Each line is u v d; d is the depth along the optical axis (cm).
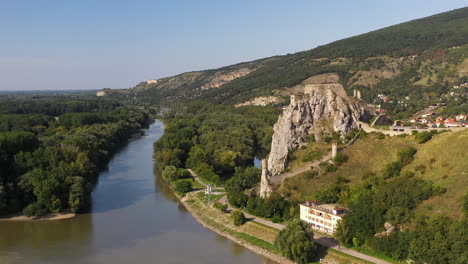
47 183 18112
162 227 16825
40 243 15138
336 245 13488
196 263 13462
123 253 14250
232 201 18175
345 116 19225
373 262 12119
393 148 16912
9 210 18088
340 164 17050
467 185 12669
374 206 13475
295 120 19675
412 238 11862
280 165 18600
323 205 15125
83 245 14950
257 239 14938
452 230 11231
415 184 13862
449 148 14788
